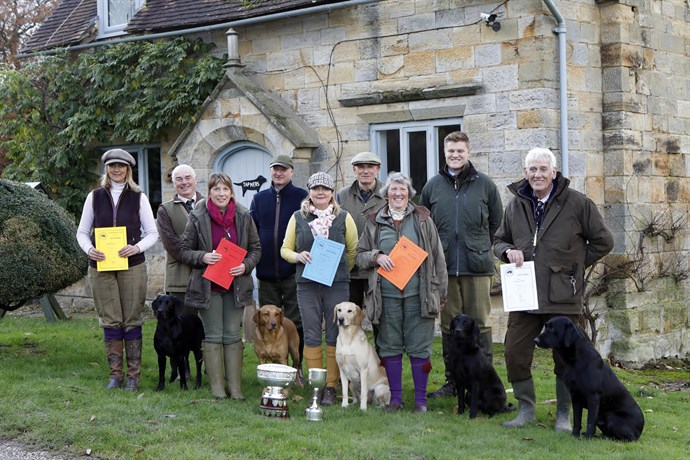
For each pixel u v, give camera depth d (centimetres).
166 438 608
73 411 673
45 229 869
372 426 636
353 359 685
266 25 1217
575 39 1036
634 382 891
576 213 621
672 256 1156
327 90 1166
